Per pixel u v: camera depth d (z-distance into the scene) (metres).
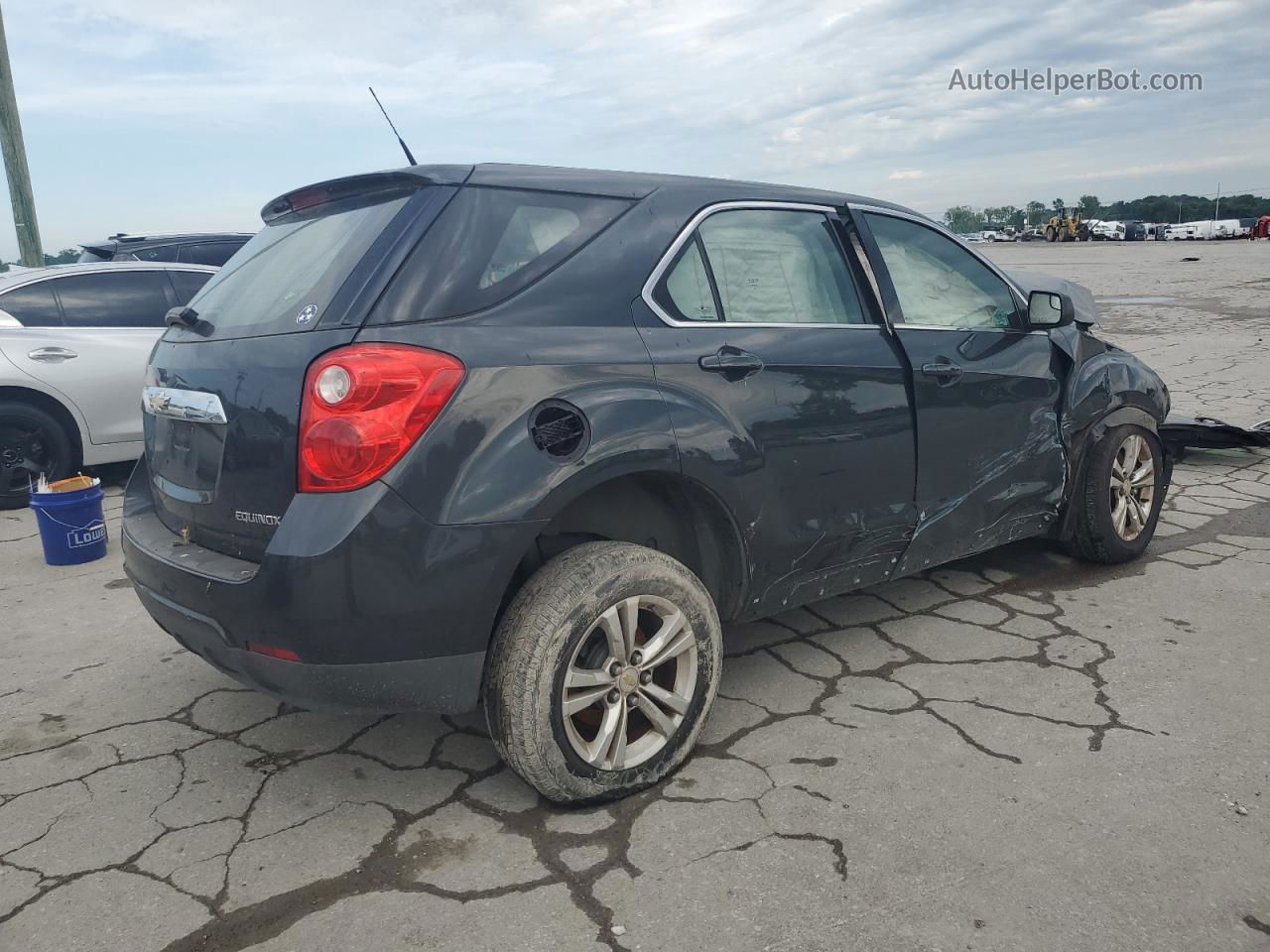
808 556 3.13
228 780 2.85
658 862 2.39
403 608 2.29
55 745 3.10
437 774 2.86
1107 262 38.81
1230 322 16.09
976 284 3.89
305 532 2.27
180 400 2.73
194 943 2.14
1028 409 3.89
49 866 2.44
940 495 3.53
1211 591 4.18
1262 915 2.14
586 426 2.49
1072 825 2.49
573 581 2.49
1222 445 6.72
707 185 3.10
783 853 2.41
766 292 3.10
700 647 2.78
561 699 2.48
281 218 3.17
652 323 2.75
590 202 2.80
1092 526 4.32
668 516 2.99
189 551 2.63
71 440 6.54
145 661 3.78
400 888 2.32
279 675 2.38
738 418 2.83
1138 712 3.10
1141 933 2.09
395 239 2.48
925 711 3.15
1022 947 2.06
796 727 3.06
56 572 5.00
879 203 3.64
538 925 2.17
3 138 11.02
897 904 2.20
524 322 2.50
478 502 2.33
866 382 3.22
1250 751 2.85
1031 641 3.71
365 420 2.25
